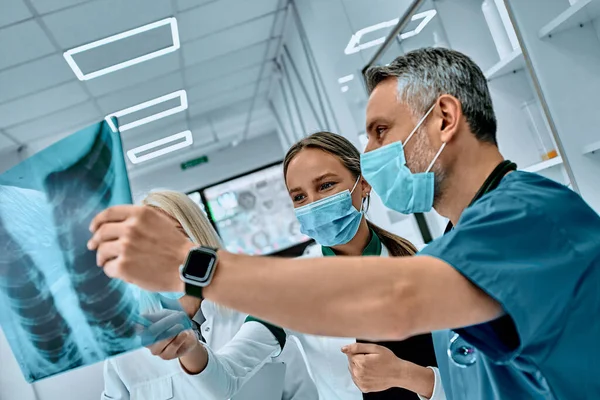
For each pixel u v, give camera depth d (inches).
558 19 66.9
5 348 107.5
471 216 27.5
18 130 202.1
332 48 149.8
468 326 26.6
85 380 99.7
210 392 45.3
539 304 24.8
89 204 27.9
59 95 184.5
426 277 24.4
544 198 28.0
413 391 48.6
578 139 68.7
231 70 229.1
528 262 25.5
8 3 125.0
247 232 257.0
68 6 134.3
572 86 69.1
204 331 58.0
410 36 109.5
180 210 50.8
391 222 141.6
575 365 26.3
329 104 167.8
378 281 24.0
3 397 102.3
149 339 30.5
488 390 32.8
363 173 35.8
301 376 59.0
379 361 45.0
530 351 26.0
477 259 25.1
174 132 292.4
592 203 68.2
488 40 91.8
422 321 24.0
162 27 163.8
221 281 24.2
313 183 57.7
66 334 29.6
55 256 28.6
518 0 70.1
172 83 217.3
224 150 375.6
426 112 32.0
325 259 25.0
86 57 165.2
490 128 32.1
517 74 87.6
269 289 24.0
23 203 28.4
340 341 56.9
